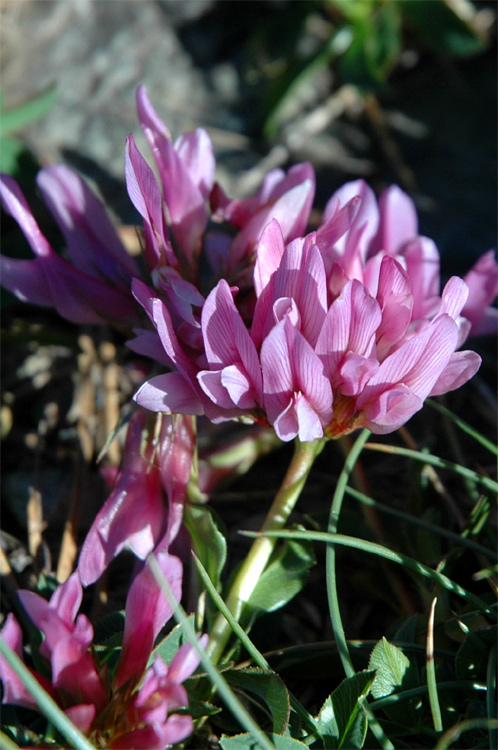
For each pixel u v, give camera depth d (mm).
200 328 176
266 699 169
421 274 192
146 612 164
